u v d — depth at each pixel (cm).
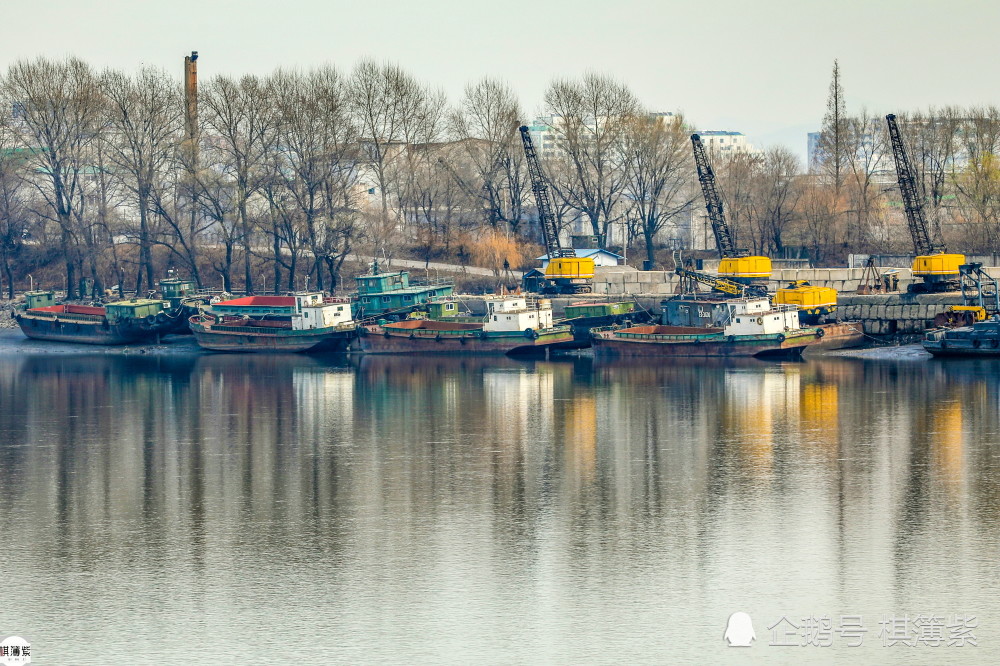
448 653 9150
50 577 10612
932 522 11912
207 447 15600
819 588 10244
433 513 12375
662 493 13062
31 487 13550
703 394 19525
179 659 9081
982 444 15212
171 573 10688
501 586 10344
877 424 16600
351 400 19350
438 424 17075
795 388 19950
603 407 18375
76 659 9075
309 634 9462
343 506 12656
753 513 12281
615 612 9806
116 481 13800
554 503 12706
